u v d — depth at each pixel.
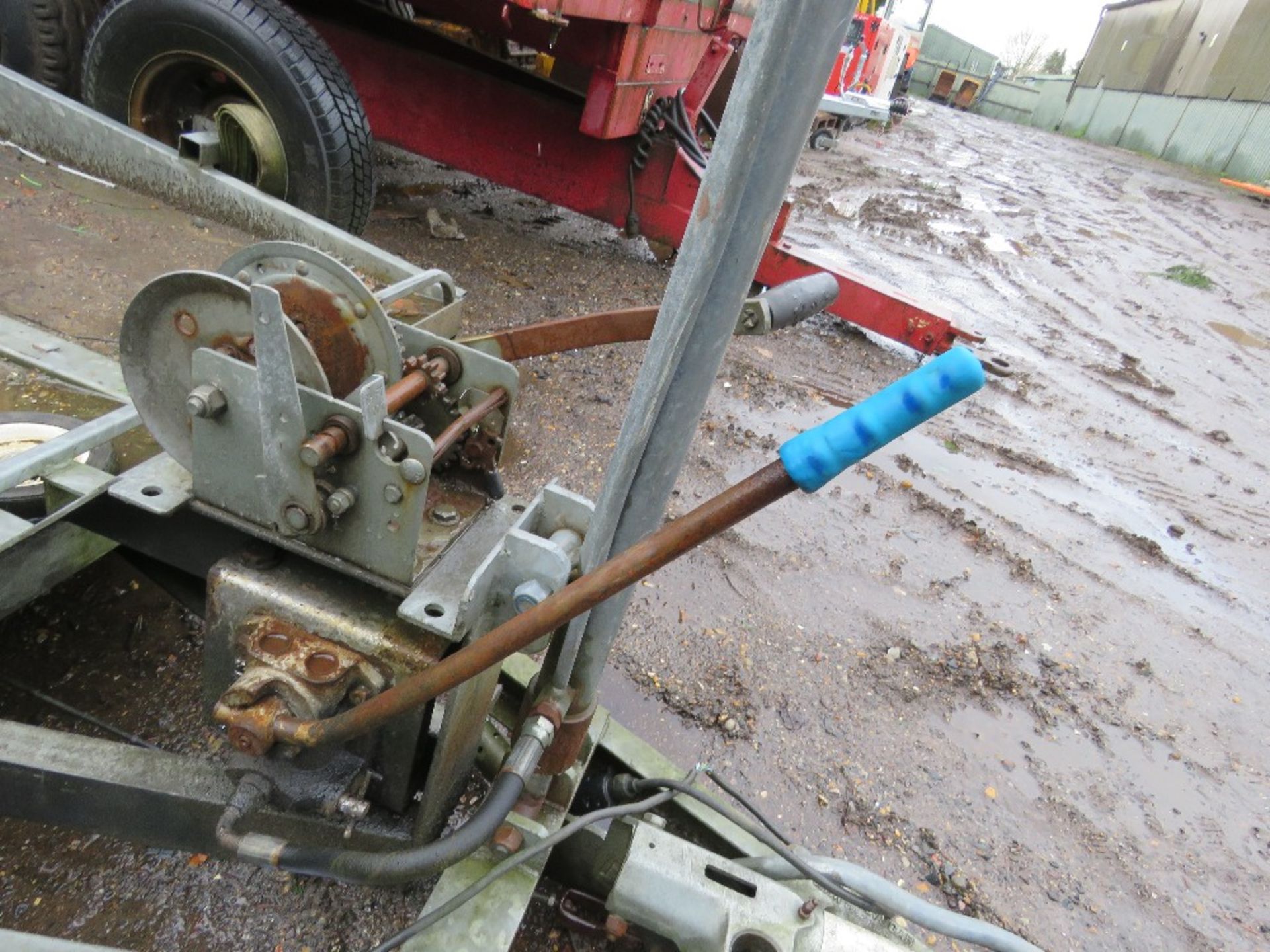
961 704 2.42
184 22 2.92
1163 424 4.80
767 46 0.66
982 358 4.67
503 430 1.36
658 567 0.82
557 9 3.03
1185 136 23.89
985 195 11.63
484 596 1.08
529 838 1.21
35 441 1.72
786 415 3.82
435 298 2.07
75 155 3.10
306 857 1.03
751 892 1.27
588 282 4.57
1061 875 1.98
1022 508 3.60
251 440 1.07
